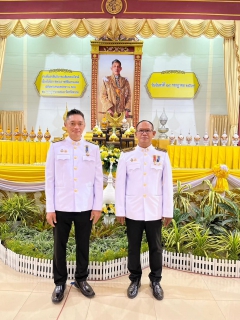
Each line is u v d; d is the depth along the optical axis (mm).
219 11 5348
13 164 4168
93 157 2201
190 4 5348
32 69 6859
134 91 6559
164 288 2430
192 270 2752
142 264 2791
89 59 6789
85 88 6836
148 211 2178
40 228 3447
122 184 2234
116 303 2188
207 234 2957
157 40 6688
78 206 2115
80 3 5398
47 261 2594
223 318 2039
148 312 2086
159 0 5344
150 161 2213
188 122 6793
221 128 6652
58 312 2064
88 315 2037
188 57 6695
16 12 5461
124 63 6523
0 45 5738
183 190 3924
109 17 5406
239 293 2379
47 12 5438
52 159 2152
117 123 4719
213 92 6727
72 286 2416
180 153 4125
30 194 4012
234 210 3256
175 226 3006
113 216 3125
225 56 5586
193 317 2041
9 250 2814
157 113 6812
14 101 6926
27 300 2217
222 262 2664
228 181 3893
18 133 4773
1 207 3695
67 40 6773
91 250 2801
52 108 6914
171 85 6750
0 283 2471
